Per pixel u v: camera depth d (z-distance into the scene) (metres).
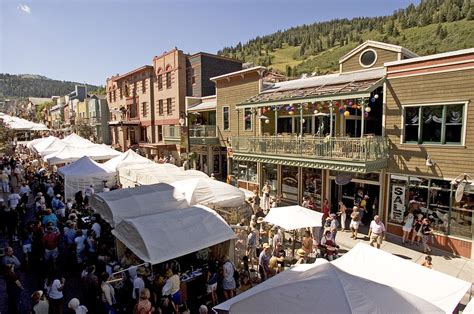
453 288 6.61
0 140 29.75
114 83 47.12
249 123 23.36
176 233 9.38
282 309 5.03
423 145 13.92
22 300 9.31
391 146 14.97
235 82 24.20
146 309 7.20
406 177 14.55
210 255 10.50
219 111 26.06
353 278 5.59
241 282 9.88
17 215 13.40
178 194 13.34
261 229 13.97
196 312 8.84
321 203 18.45
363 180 16.41
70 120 64.25
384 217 15.41
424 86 13.73
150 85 37.41
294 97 17.06
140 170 17.62
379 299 5.13
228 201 14.25
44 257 10.33
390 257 7.58
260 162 20.11
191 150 30.70
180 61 32.53
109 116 50.66
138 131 41.22
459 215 12.99
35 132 53.41
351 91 14.71
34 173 22.41
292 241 13.59
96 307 8.37
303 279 5.58
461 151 12.90
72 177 17.86
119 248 10.43
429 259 10.02
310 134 19.00
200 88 31.52
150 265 8.87
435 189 13.72
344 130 17.72
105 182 18.89
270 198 19.39
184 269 9.89
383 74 15.56
